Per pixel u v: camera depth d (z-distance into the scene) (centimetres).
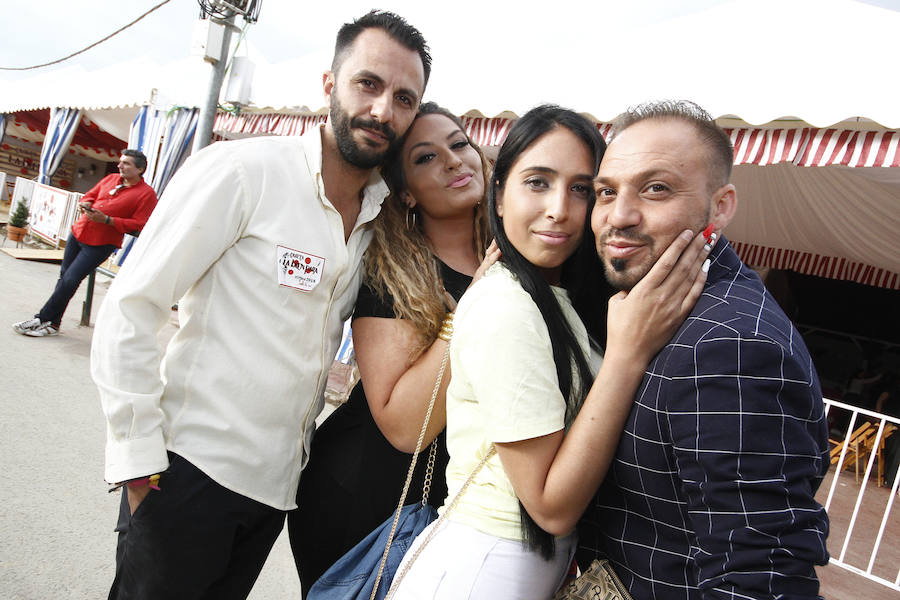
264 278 159
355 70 161
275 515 176
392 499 172
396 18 165
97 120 1293
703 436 89
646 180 101
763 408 86
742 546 84
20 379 438
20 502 279
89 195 596
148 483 153
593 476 102
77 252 582
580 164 120
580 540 124
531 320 113
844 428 936
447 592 115
